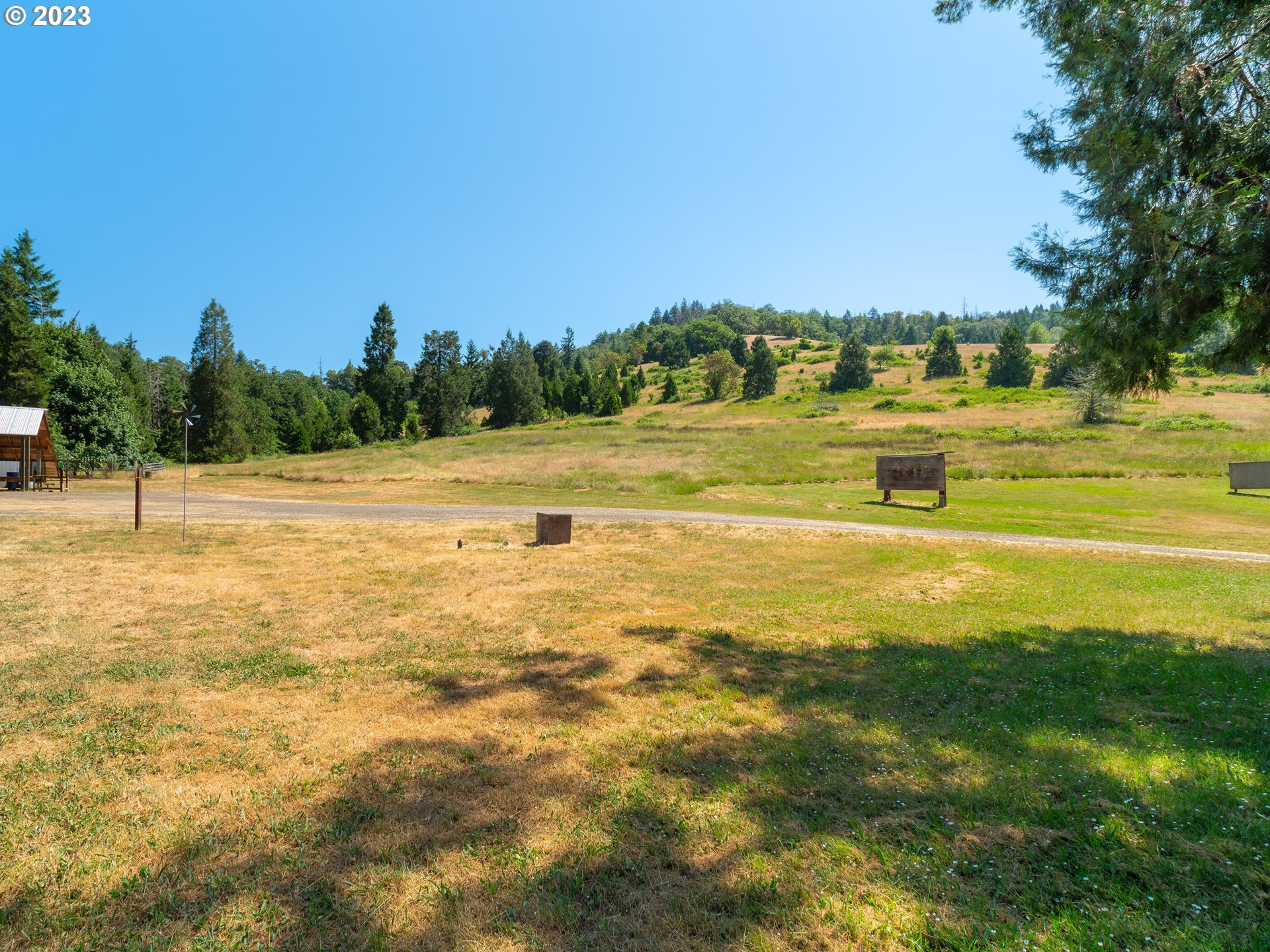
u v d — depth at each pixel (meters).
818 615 10.40
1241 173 6.41
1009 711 6.21
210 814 4.21
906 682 7.07
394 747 5.28
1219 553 16.69
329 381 194.50
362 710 6.10
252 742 5.34
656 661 7.82
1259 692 6.60
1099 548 17.06
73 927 3.18
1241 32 6.25
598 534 18.83
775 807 4.35
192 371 85.44
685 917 3.25
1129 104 6.93
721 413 110.69
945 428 68.44
